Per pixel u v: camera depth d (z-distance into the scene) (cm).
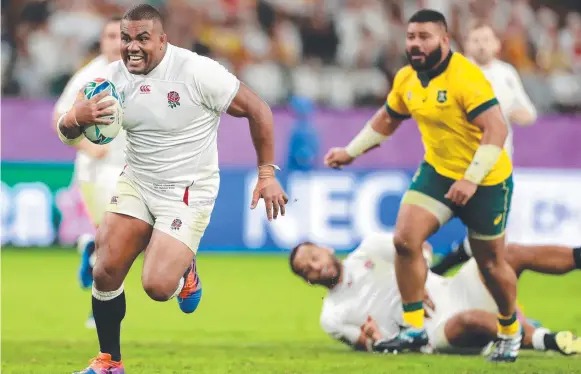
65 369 2067
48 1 5022
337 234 4459
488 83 2073
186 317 3005
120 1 5125
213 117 1792
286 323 2898
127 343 2505
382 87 5103
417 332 2239
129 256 1788
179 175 1783
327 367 2102
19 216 4441
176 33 5053
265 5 5244
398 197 4456
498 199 2108
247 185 4466
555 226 4484
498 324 2206
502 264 2152
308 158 4422
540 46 5359
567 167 4509
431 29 2056
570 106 5141
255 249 4497
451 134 2103
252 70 5034
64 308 3139
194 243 1792
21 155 4412
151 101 1739
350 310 2322
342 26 5234
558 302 3375
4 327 2770
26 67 4831
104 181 2623
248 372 2036
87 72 2561
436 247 4478
